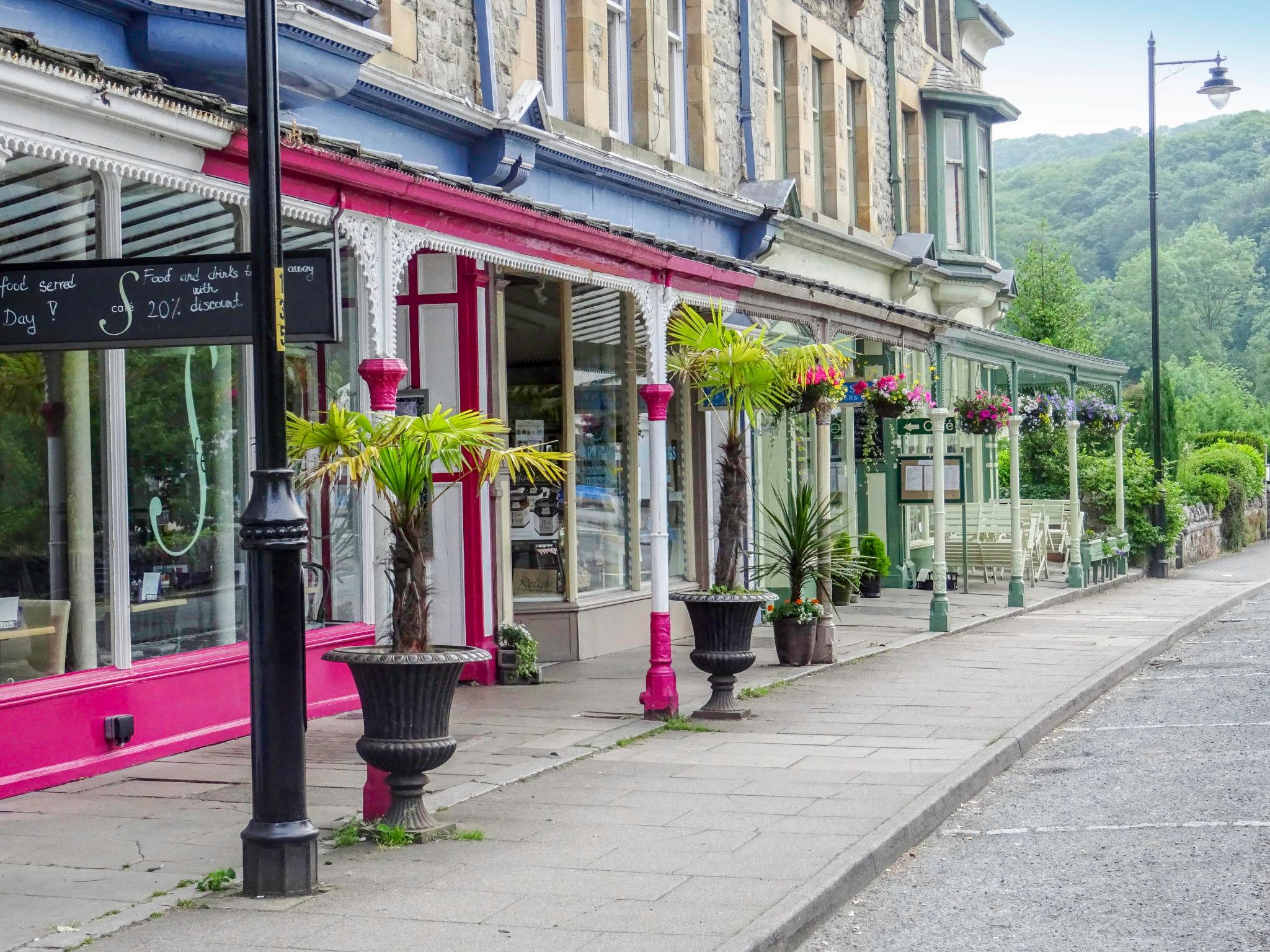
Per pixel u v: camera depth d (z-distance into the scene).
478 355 13.31
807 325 14.93
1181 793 9.09
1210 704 12.80
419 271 13.20
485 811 8.23
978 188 27.09
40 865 7.01
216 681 10.31
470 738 10.57
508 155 13.69
